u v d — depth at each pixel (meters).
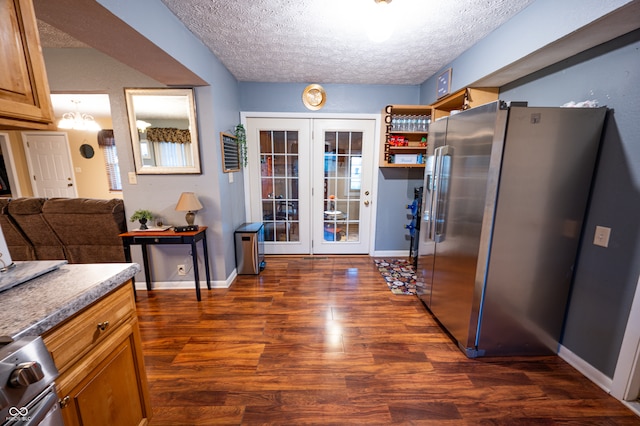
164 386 1.55
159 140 2.53
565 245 1.62
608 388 1.49
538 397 1.48
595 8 1.23
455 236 1.85
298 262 3.59
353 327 2.13
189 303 2.52
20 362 0.62
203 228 2.60
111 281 1.01
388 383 1.58
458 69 2.44
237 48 2.31
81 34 1.43
